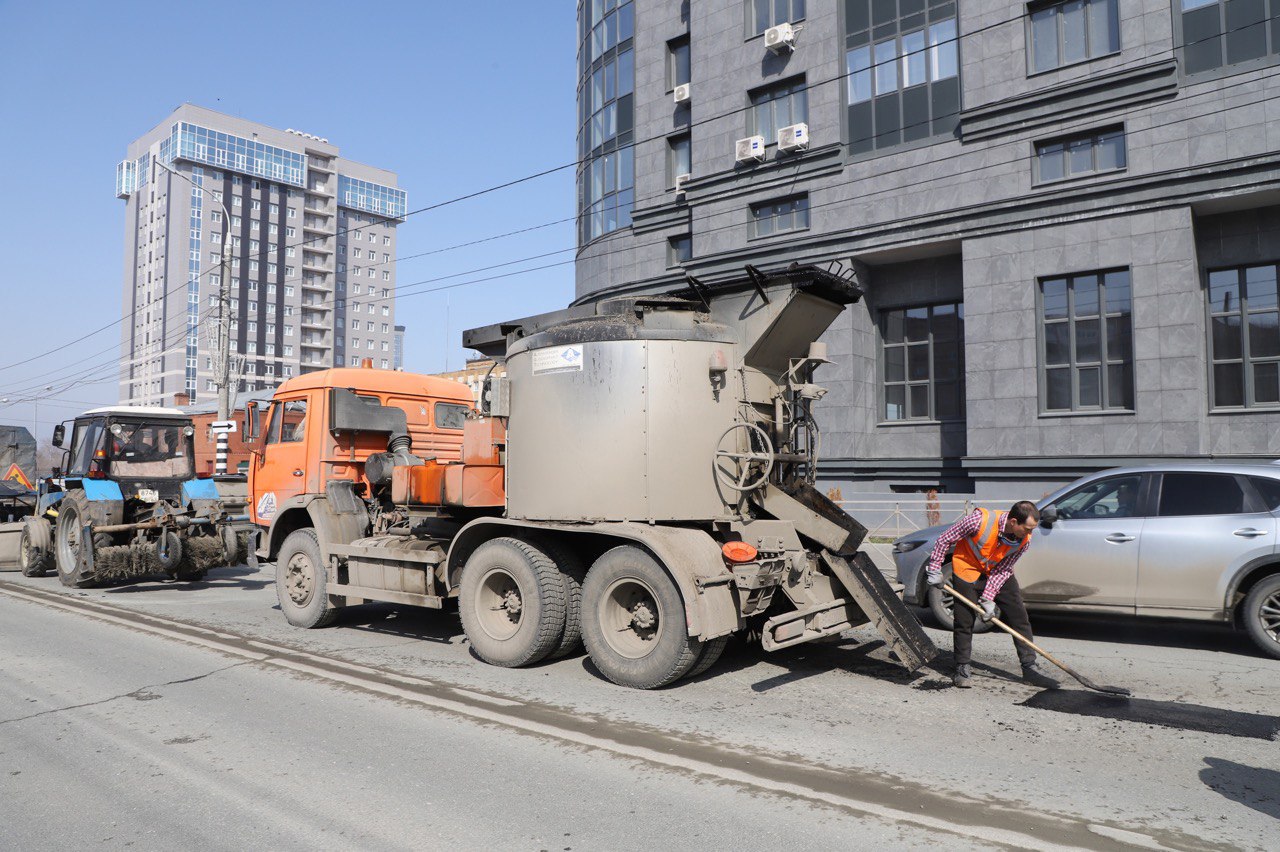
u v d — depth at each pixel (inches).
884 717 217.8
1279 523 277.1
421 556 305.0
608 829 148.3
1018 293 690.2
